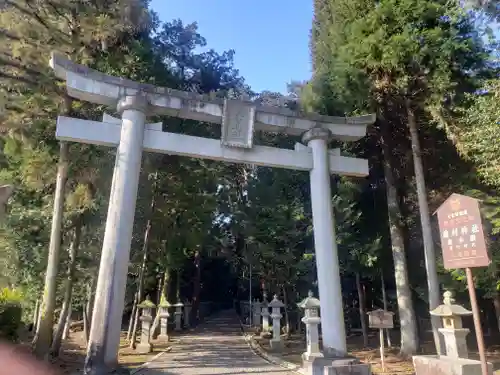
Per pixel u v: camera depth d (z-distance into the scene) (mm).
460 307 8023
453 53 11188
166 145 9328
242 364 12031
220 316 39094
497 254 10281
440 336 11086
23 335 14102
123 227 8219
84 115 12664
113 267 7949
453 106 11453
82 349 15391
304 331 21438
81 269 14367
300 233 18172
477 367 6922
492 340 17312
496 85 9188
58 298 15445
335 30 14000
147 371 10695
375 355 13688
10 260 13383
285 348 16250
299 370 10414
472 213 6156
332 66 14000
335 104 13969
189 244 19609
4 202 5855
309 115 10609
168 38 17922
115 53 13023
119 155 8727
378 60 11766
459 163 13414
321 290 9430
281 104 20203
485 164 9891
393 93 12812
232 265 33188
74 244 12828
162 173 16750
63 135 8680
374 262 15406
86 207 12359
